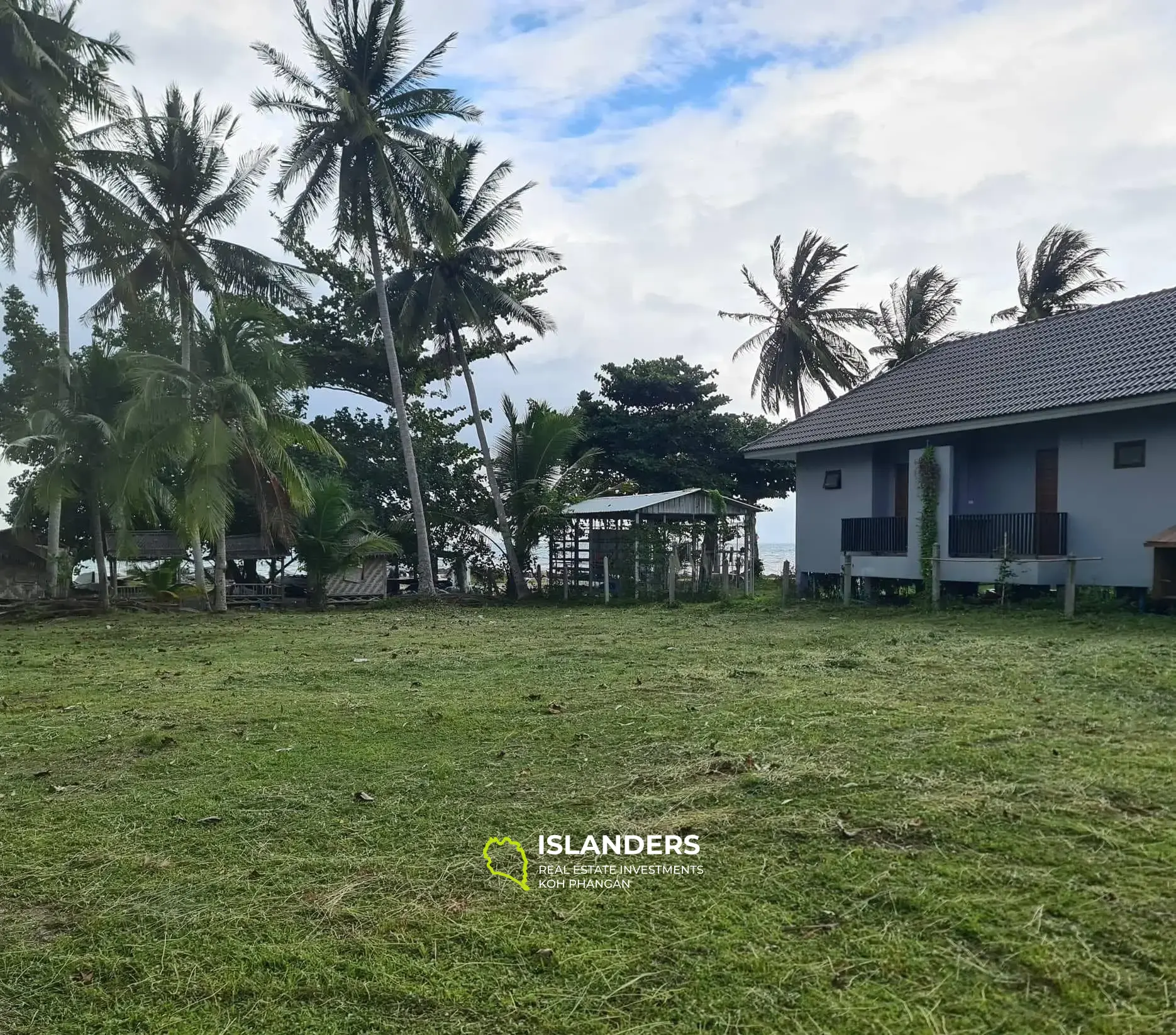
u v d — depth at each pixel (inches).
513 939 128.5
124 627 652.1
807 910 133.3
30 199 796.6
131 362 748.6
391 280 989.2
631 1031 105.4
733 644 449.1
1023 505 637.9
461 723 264.7
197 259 831.7
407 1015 111.0
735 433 1307.8
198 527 746.8
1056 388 590.6
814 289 1273.4
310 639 539.8
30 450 791.7
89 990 119.1
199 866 159.2
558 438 958.4
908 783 189.0
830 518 780.6
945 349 810.8
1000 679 316.2
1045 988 110.3
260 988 118.1
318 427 1149.1
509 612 766.5
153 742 249.6
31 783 216.8
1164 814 166.9
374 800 192.5
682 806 182.1
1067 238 1224.8
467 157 927.7
